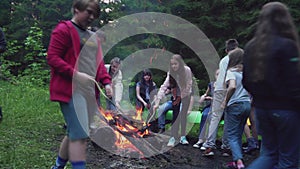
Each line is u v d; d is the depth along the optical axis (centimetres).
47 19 1464
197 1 1222
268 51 286
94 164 446
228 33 1170
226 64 505
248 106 462
